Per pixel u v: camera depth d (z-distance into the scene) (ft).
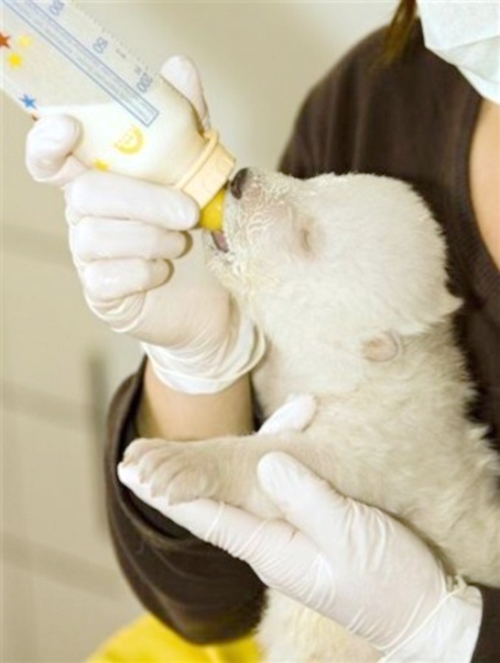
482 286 5.79
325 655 5.74
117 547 6.30
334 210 5.37
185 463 5.14
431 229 5.51
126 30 8.35
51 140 4.60
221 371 5.61
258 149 8.33
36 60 4.58
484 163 5.87
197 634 6.41
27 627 10.37
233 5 8.04
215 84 8.29
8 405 9.75
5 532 10.20
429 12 5.37
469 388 5.84
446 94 6.11
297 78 8.04
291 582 5.29
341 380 5.56
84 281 5.03
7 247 9.24
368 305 5.35
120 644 6.88
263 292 5.43
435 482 5.56
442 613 5.28
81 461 9.57
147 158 4.74
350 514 5.24
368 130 6.32
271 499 5.27
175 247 4.95
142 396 5.96
